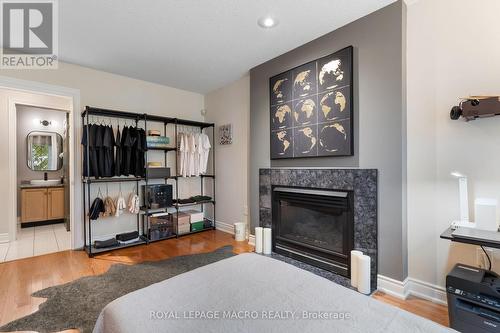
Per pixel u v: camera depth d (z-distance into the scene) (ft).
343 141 7.61
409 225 6.84
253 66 10.82
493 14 5.70
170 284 3.66
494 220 5.28
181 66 10.80
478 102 5.47
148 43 8.74
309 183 8.61
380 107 6.95
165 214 12.01
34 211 14.80
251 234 11.12
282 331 2.68
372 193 7.02
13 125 11.58
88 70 10.86
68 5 6.61
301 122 8.81
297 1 6.55
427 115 6.55
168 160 13.35
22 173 15.60
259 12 7.00
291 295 3.38
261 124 10.58
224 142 13.28
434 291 6.46
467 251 6.07
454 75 6.17
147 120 12.53
